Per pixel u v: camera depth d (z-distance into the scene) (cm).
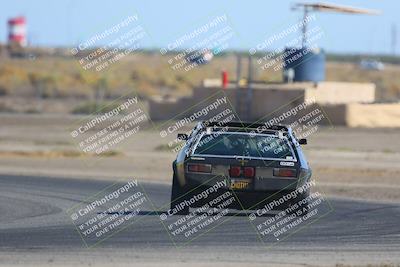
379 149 13375
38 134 15812
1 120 18588
